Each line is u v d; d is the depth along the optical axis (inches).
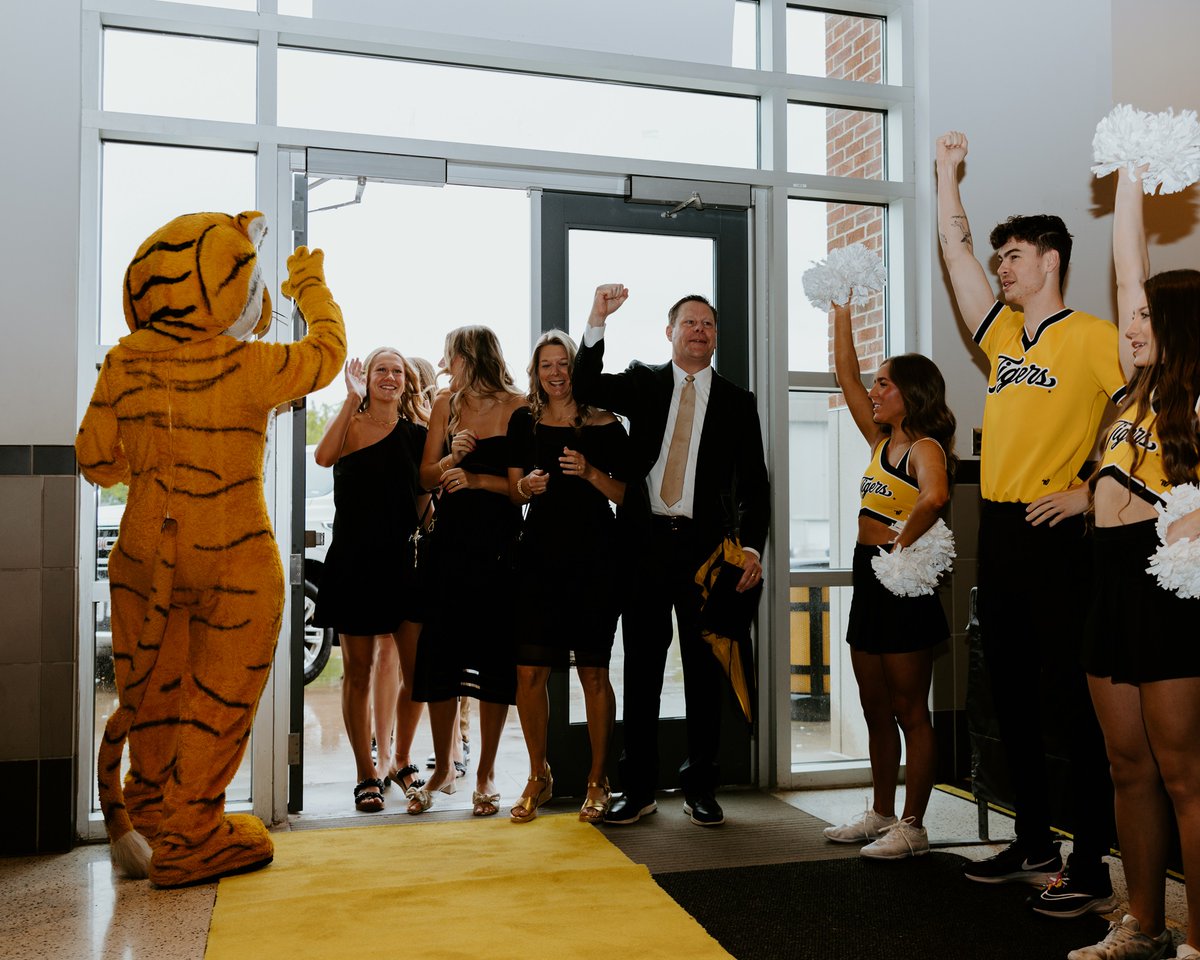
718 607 128.0
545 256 146.7
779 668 151.6
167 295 108.3
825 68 161.0
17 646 121.6
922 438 115.1
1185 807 78.5
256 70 137.0
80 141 127.8
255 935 91.0
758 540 131.7
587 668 130.7
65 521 123.3
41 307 124.7
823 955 87.7
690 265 152.9
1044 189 161.6
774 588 152.3
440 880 106.0
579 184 148.3
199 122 132.9
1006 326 107.5
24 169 124.8
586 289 148.6
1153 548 79.9
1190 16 169.5
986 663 110.0
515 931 91.7
